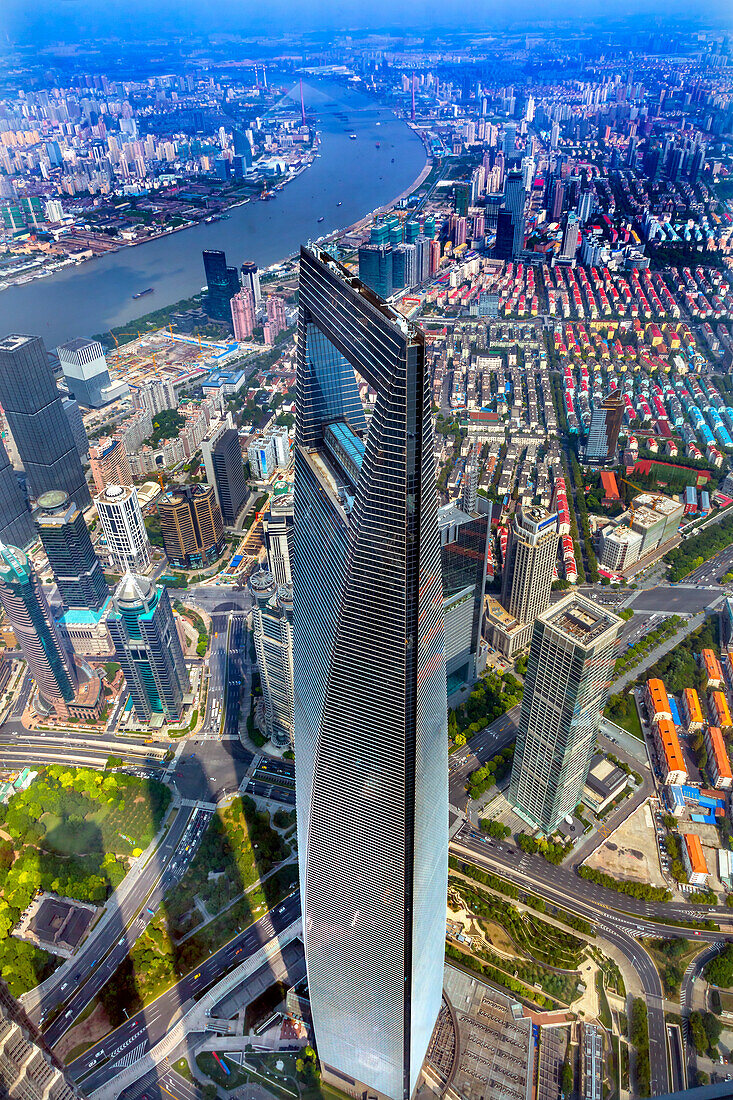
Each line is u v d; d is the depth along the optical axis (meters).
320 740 199.12
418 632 171.12
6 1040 166.38
